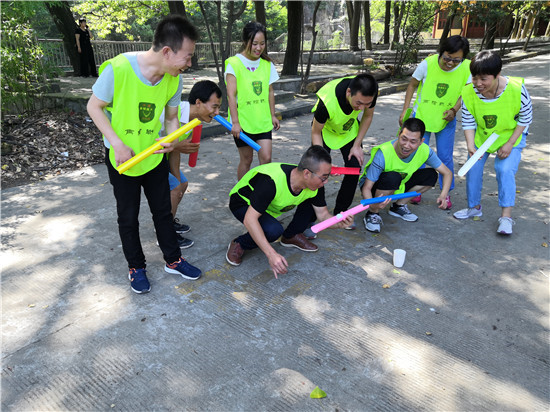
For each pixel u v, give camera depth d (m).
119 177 2.42
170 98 2.49
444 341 2.28
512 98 3.16
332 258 3.09
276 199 2.65
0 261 3.01
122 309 2.51
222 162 5.31
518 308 2.55
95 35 22.92
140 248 2.65
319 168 2.43
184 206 3.98
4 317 2.43
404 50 13.70
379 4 26.53
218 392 1.95
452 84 3.62
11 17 6.03
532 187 4.41
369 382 2.01
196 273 2.81
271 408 1.87
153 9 17.64
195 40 2.16
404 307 2.56
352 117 3.23
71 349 2.20
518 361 2.15
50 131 5.91
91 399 1.91
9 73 6.02
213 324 2.40
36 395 1.93
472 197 3.67
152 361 2.12
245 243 2.97
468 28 25.67
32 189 4.38
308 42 26.12
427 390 1.97
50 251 3.15
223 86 8.16
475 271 2.94
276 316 2.47
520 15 19.56
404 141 3.07
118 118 2.27
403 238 3.40
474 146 3.54
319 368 2.09
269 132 3.67
